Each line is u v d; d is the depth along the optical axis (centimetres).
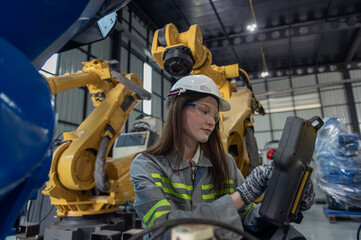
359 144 388
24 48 41
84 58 787
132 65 1008
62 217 296
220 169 101
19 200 39
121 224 298
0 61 29
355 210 360
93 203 296
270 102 1491
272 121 1470
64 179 270
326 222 365
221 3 902
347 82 1323
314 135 67
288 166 60
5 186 29
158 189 82
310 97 1421
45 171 45
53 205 319
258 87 1523
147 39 1098
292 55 1295
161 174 94
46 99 32
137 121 530
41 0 38
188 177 97
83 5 42
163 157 98
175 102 99
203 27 1045
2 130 26
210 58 217
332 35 1111
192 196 94
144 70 1089
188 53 178
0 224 37
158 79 1202
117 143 500
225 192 102
